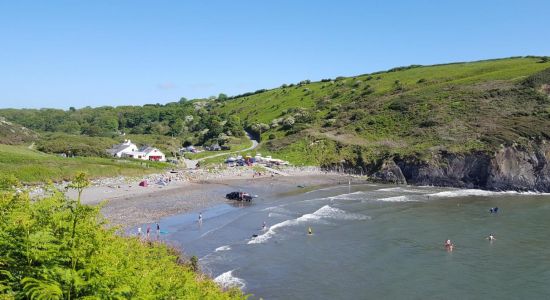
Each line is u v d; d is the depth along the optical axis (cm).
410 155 11506
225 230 5384
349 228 5653
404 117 14350
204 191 8550
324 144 14062
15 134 14538
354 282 3656
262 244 4772
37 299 960
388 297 3344
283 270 3922
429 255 4481
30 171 7681
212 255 4266
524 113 12119
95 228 1262
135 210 6275
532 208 7400
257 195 8475
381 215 6600
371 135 14000
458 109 13575
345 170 12838
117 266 1248
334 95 19688
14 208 1222
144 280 1282
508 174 10144
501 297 3381
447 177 10738
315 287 3522
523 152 10306
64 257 1103
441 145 11562
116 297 1098
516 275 3884
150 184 8906
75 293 1057
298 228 5594
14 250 1073
